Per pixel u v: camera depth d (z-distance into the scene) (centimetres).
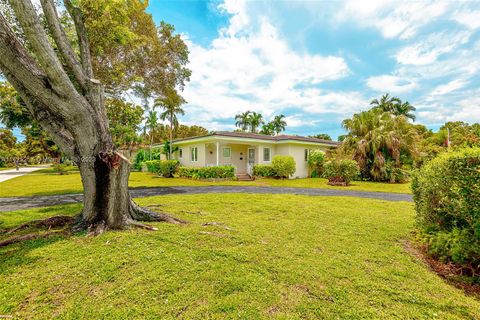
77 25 495
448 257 354
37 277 297
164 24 984
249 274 307
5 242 394
